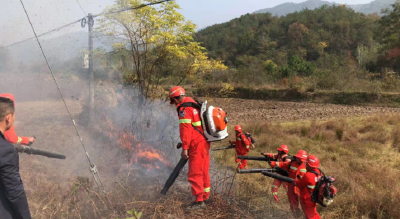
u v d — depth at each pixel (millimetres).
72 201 3785
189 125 3879
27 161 5441
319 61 43875
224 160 6957
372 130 10578
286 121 14273
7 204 2186
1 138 2195
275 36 69375
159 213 3744
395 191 4555
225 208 4035
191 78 10242
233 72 28984
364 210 4332
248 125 11125
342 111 17250
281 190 5324
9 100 2451
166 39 8867
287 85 24422
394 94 19281
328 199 3453
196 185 3928
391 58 29062
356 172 5941
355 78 23578
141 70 9406
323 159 7219
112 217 3594
